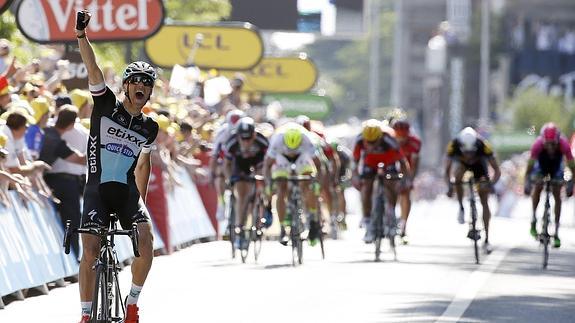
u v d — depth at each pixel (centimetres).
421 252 5050
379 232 4575
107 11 5306
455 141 4612
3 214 3194
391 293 3453
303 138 4391
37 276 3331
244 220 4472
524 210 10612
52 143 3619
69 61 5091
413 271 4144
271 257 4712
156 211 4734
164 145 4744
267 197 4556
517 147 19062
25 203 3362
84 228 2398
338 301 3244
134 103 2428
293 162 4397
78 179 3656
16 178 3228
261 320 2867
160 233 4744
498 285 3728
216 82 6425
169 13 8875
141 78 2422
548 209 4416
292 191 4375
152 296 3338
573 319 2998
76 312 2995
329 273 4034
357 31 9794
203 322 2830
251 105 9262
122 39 5312
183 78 5894
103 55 7569
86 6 5278
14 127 3369
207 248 5166
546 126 4506
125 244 4191
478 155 4641
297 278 3853
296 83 9625
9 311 3011
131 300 2450
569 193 4553
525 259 4762
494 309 3139
